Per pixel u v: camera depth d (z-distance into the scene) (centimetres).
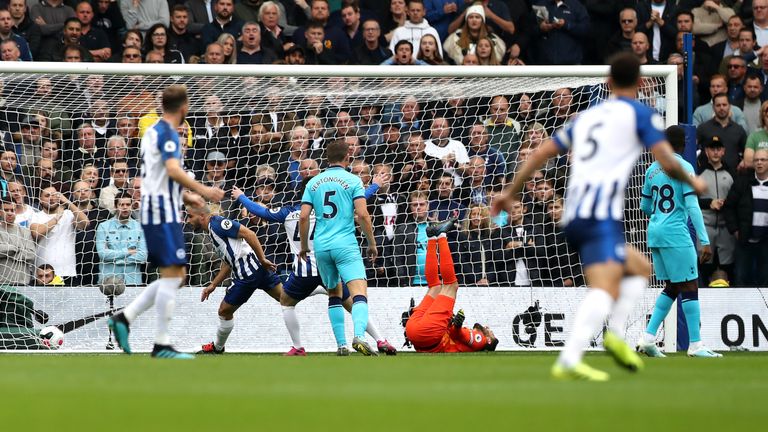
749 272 5181
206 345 4388
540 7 6041
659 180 3859
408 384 2164
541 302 4728
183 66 4428
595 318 2064
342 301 4194
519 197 4931
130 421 1522
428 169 4906
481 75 4503
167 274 3128
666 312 3941
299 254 3966
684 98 4606
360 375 2467
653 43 6016
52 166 4719
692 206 3816
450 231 4775
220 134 4906
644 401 1808
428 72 4497
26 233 4522
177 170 2947
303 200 3859
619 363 2391
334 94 4806
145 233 3059
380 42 5953
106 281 4578
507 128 5009
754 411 1670
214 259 4722
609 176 2086
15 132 4691
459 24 5984
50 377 2373
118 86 4744
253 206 4122
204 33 5684
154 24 5619
